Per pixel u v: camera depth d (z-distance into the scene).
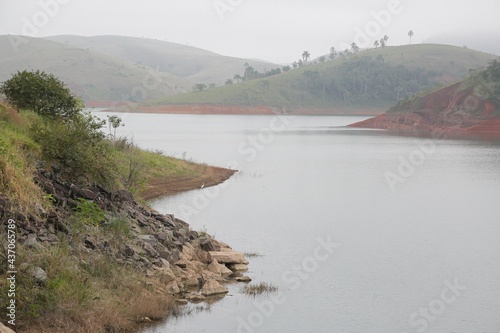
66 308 13.10
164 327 14.36
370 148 86.44
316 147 88.00
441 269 21.05
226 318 15.35
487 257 22.91
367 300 17.44
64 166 20.06
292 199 37.25
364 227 28.53
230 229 27.08
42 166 18.86
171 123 163.75
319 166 60.41
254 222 28.98
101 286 14.76
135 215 20.52
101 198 19.64
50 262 14.15
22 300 12.74
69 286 13.79
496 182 48.41
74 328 12.74
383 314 16.25
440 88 155.25
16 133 19.72
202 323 14.84
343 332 14.94
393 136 117.19
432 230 28.12
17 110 23.86
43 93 25.89
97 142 23.25
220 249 21.56
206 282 17.55
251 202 35.34
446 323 15.77
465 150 82.75
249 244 24.16
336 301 17.28
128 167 32.09
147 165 38.50
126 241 17.69
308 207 34.25
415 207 35.22
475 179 50.56
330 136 116.56
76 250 15.44
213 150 75.81
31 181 16.88
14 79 25.88
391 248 24.16
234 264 20.55
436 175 53.44
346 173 54.16
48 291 13.27
